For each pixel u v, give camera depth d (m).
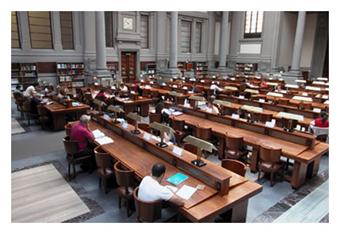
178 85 12.88
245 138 5.33
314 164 5.02
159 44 17.75
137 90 11.63
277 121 6.85
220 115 6.48
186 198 3.15
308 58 19.69
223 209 3.03
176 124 6.43
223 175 3.30
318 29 18.75
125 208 4.12
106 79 13.31
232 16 20.75
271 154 4.60
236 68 20.81
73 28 14.26
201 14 19.69
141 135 4.83
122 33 15.79
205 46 20.75
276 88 12.33
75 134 5.06
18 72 12.75
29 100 8.44
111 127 5.77
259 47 19.47
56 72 13.85
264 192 4.62
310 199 4.42
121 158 4.26
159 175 3.18
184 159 3.79
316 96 9.80
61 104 8.52
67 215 3.94
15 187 4.71
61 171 5.34
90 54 14.80
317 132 6.01
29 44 12.95
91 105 9.48
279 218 3.91
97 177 5.12
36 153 6.21
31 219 3.81
